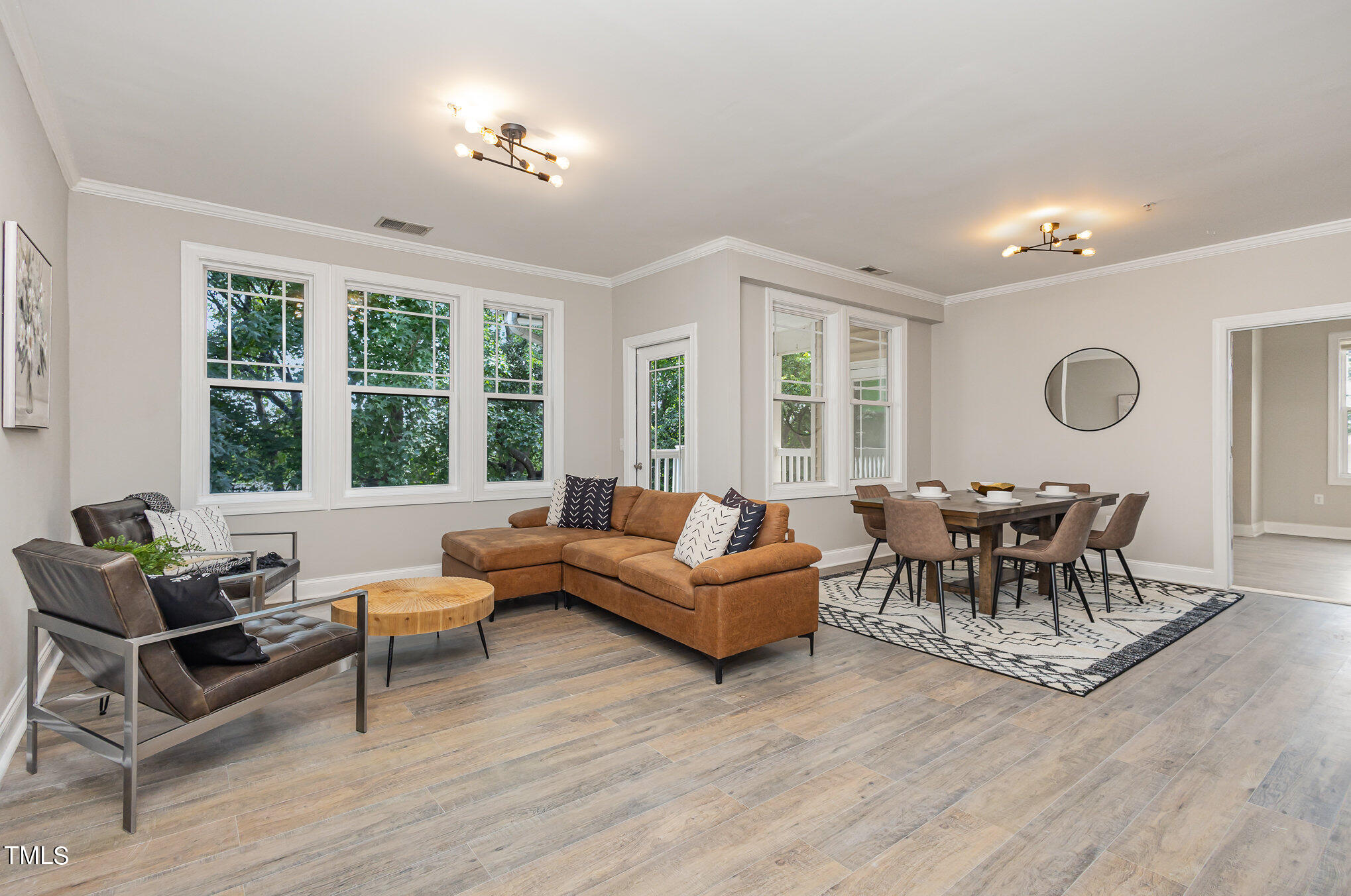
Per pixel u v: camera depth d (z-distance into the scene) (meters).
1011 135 3.23
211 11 2.28
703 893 1.61
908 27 2.38
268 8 2.27
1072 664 3.25
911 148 3.38
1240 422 7.44
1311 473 7.45
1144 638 3.68
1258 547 6.75
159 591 1.95
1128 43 2.48
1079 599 4.61
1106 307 5.64
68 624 1.98
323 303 4.58
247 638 2.15
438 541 5.08
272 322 4.48
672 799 2.04
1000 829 1.88
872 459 6.44
